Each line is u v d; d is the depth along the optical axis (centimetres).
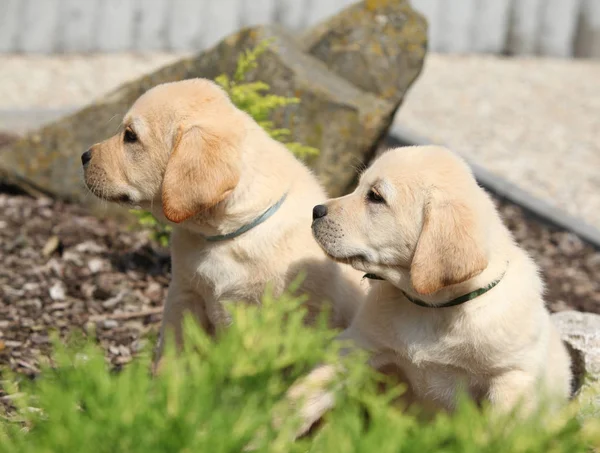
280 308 328
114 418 271
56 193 879
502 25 1702
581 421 311
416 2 1662
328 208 477
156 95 514
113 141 526
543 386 390
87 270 733
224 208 499
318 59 855
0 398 491
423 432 289
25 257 744
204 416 279
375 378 457
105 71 1418
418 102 1412
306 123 800
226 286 511
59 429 270
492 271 458
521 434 288
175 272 532
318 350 319
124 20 1538
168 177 478
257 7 1577
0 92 1272
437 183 448
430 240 435
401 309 474
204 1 1561
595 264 914
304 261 510
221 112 506
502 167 1167
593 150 1254
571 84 1566
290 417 305
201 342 313
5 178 882
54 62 1452
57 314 647
